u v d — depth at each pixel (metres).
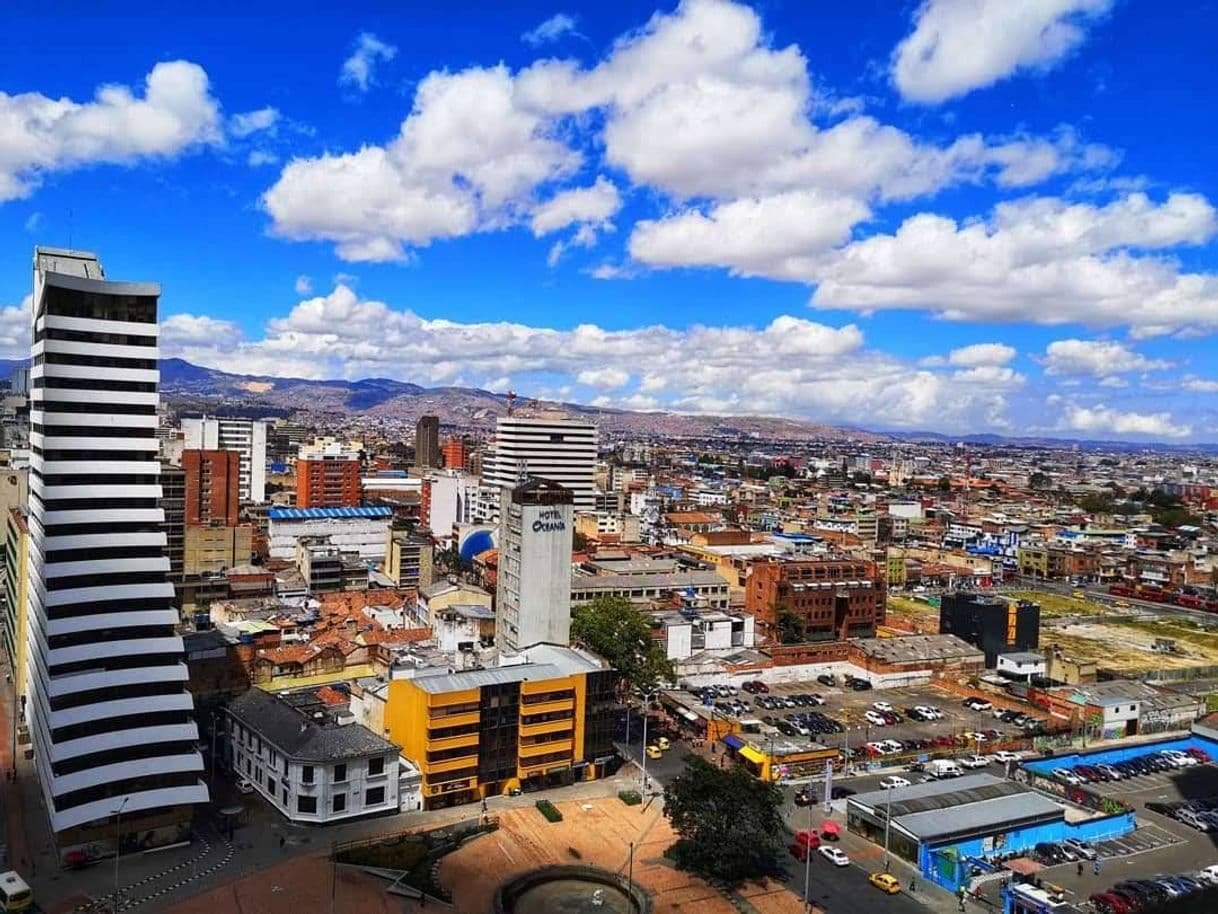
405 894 107.38
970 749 168.75
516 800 137.00
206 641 179.62
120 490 126.38
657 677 186.00
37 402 129.25
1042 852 125.56
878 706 194.88
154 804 116.50
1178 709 195.50
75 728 117.50
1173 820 140.88
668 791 126.00
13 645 182.38
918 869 119.56
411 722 136.62
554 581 178.12
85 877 109.25
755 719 182.12
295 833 122.31
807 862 113.88
